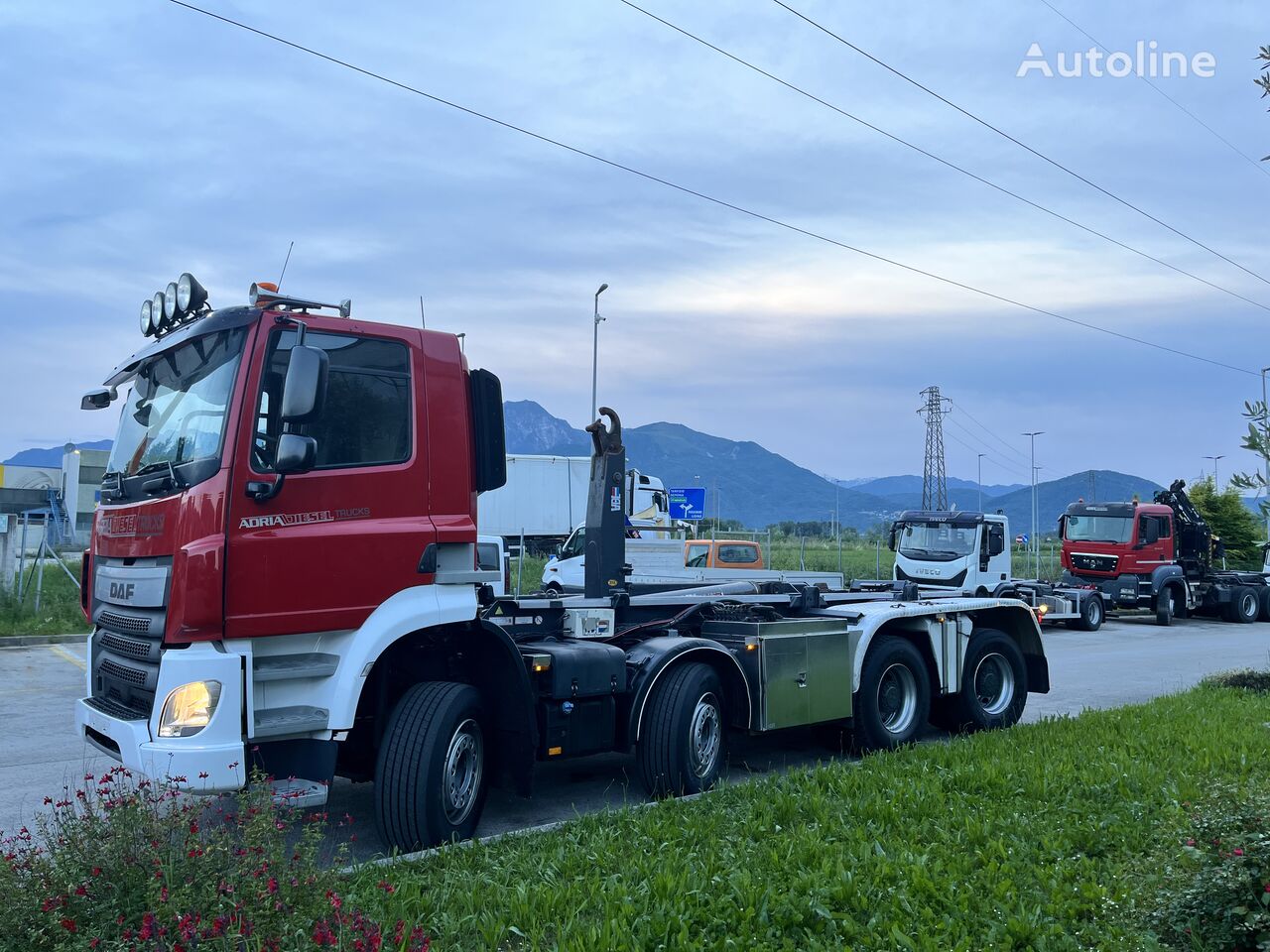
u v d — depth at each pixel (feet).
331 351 18.75
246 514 17.31
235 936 11.18
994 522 71.41
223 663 16.62
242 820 13.99
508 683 20.59
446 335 20.48
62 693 39.14
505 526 116.16
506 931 13.98
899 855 16.87
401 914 14.11
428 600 19.15
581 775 26.43
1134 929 13.46
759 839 18.22
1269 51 15.06
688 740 23.13
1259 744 26.43
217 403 17.83
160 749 16.17
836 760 28.32
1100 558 83.82
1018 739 27.32
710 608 27.66
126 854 12.31
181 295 19.34
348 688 17.93
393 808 18.45
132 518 18.60
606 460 26.53
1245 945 12.57
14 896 11.49
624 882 15.57
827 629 27.53
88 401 22.38
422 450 19.58
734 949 13.37
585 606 24.34
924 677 30.32
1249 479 14.23
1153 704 34.35
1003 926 14.01
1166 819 18.34
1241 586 88.48
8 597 60.90
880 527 172.65
